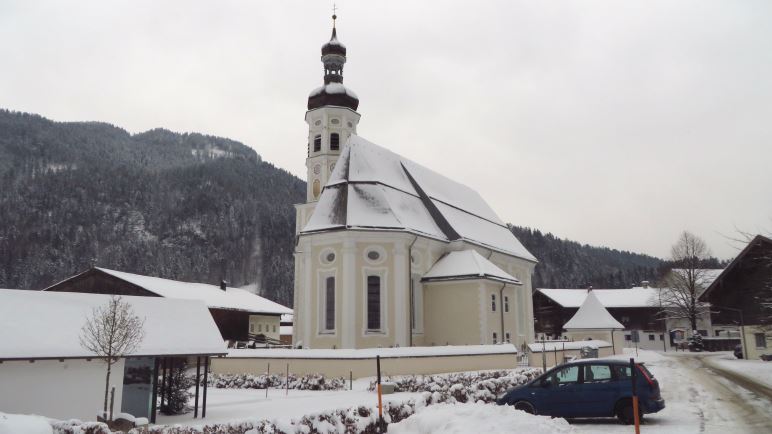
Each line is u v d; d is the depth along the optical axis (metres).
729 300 44.91
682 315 73.69
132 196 192.12
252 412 19.39
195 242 179.88
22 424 11.67
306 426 14.11
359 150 47.69
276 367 31.95
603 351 53.75
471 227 54.28
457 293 42.59
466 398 21.36
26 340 15.36
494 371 33.56
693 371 34.47
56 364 15.83
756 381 28.55
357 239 40.66
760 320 42.72
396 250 41.12
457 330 42.09
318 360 31.08
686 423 16.67
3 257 152.25
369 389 25.72
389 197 44.81
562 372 17.81
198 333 18.98
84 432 12.36
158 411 19.66
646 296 89.44
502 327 44.38
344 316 39.28
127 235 175.88
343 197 43.19
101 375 16.64
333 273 40.78
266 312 66.00
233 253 178.00
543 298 90.62
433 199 51.12
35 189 182.62
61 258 156.88
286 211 198.38
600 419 17.78
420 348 33.09
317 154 56.28
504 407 14.99
